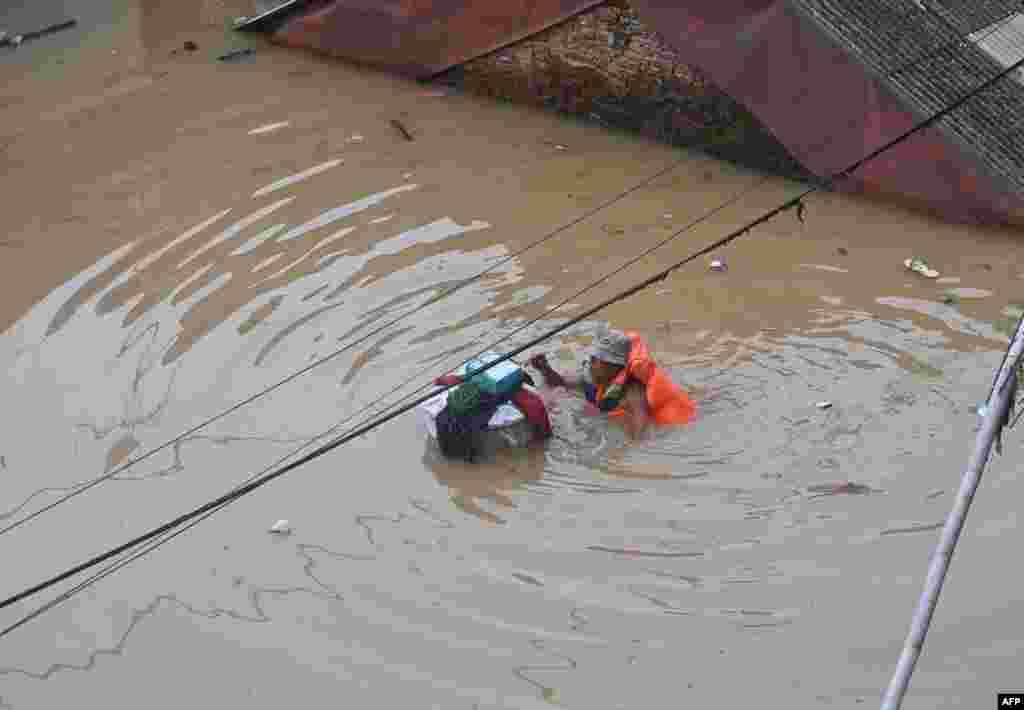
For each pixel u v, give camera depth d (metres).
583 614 6.50
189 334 8.98
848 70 10.69
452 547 6.98
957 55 11.20
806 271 9.71
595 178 11.22
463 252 9.99
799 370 8.43
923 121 10.12
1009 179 10.30
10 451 7.86
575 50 12.06
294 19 14.02
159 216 10.67
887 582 6.68
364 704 5.98
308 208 10.75
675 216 10.54
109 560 6.96
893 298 9.31
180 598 6.70
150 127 12.41
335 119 12.48
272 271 9.77
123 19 15.27
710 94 11.34
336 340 8.87
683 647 6.29
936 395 8.16
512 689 6.04
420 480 7.53
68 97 13.19
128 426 8.05
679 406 7.88
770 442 7.73
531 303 9.27
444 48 12.92
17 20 15.24
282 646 6.36
